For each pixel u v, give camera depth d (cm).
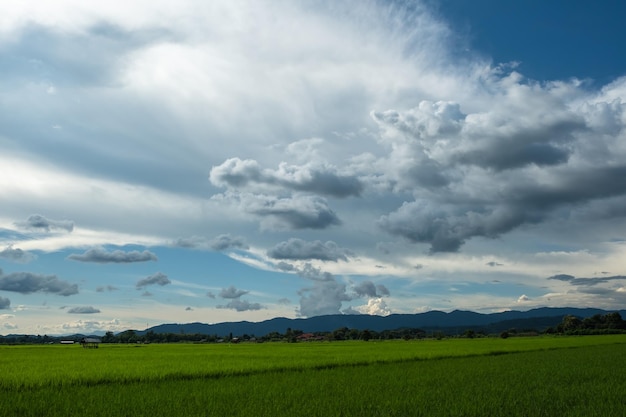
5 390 2247
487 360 4156
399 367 3472
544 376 2744
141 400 1880
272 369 3278
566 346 6569
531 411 1597
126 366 3372
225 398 1930
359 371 3150
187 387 2300
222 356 4759
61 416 1583
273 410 1642
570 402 1791
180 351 6400
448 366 3528
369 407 1688
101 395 2030
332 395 1998
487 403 1752
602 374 2830
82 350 7381
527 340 10425
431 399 1881
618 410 1608
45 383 2425
